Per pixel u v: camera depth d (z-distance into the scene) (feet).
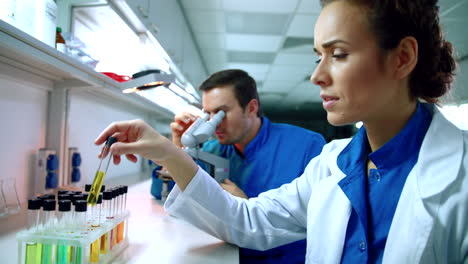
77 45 4.91
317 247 2.48
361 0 1.77
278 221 3.15
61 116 5.43
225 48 14.39
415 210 1.91
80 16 5.60
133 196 5.83
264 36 12.84
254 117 5.38
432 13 1.97
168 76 4.82
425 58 1.96
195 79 13.10
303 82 20.59
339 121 1.96
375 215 2.21
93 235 2.28
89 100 6.84
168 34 7.38
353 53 1.80
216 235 3.17
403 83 1.96
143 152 2.61
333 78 1.89
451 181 1.86
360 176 2.35
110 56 6.62
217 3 9.91
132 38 6.32
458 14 9.29
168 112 10.02
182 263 2.61
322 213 2.53
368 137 2.35
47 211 2.38
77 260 2.21
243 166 5.21
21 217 3.82
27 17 3.29
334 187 2.55
